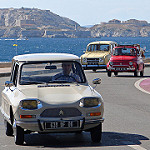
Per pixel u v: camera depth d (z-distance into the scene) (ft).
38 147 51.80
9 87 57.93
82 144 53.16
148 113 81.56
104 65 195.62
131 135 59.47
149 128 65.36
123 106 91.20
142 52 186.91
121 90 122.21
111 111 84.12
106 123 70.13
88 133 61.11
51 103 50.14
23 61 57.52
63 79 57.62
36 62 57.31
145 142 54.44
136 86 133.49
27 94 52.31
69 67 58.08
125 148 50.72
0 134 61.87
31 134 61.00
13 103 52.26
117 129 64.54
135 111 84.12
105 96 108.88
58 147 51.55
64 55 60.90
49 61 57.57
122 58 169.58
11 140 57.00
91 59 196.24
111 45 202.49
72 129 50.34
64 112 50.26
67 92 53.01
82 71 58.75
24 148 51.37
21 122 50.21
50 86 55.52
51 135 59.88
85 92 53.52
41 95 51.90
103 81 150.92
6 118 58.08
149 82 146.51
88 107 50.88
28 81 56.75
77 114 50.57
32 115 50.03
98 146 51.93
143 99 103.09
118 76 174.60
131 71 167.63
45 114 50.16
